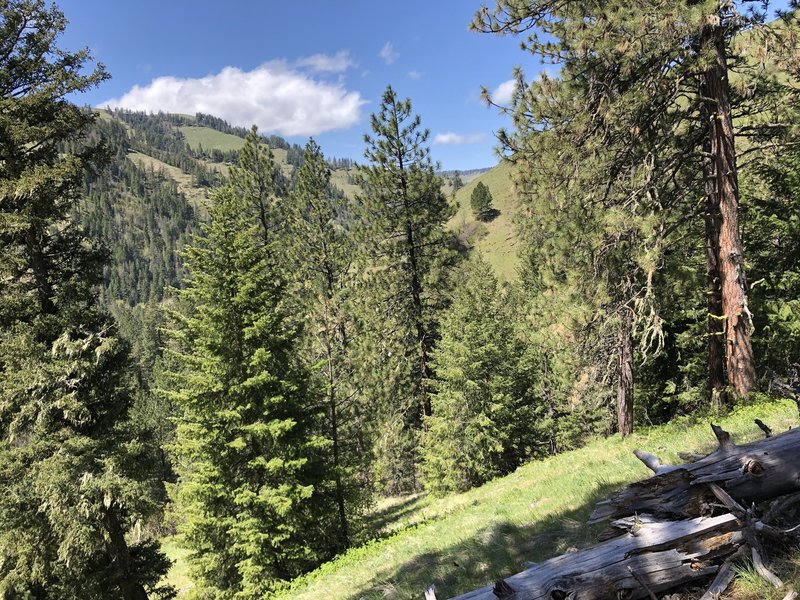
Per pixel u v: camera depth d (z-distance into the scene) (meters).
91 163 14.63
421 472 36.44
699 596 3.67
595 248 12.49
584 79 11.84
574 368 17.77
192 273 16.20
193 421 15.94
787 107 11.35
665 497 4.05
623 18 9.86
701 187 12.66
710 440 9.02
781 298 14.50
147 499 13.46
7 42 13.41
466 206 136.38
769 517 3.83
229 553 15.60
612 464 10.74
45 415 13.00
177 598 23.30
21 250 14.05
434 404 28.41
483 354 27.20
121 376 14.99
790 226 14.45
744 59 10.62
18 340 13.26
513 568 6.51
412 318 29.84
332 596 9.81
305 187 32.47
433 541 10.71
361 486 21.06
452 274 31.02
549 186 12.45
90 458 13.33
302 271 32.47
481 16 11.78
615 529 4.16
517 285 43.28
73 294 14.41
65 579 13.88
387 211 28.44
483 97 12.79
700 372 20.05
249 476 15.93
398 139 27.42
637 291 13.36
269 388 16.00
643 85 10.84
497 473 27.19
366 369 27.39
